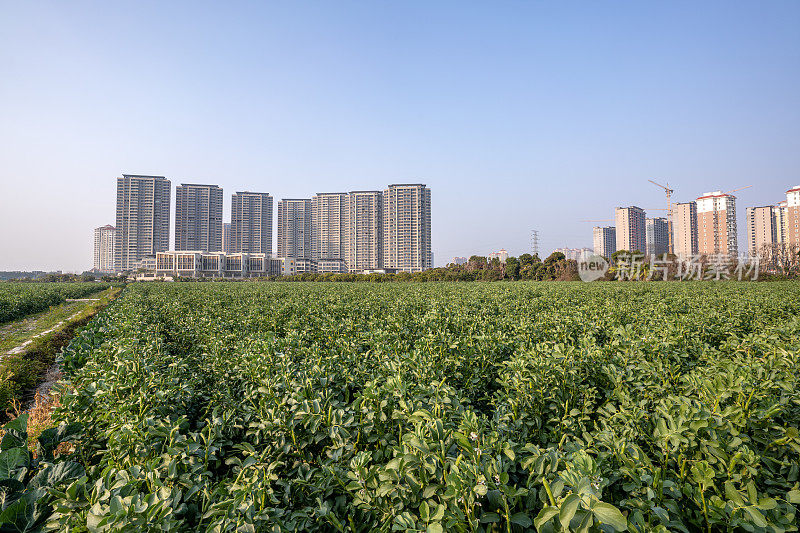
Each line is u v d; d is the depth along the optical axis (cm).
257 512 335
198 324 1403
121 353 759
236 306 2027
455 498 309
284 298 2730
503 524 334
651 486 329
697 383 499
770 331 870
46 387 1237
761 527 288
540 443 532
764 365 568
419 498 351
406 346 802
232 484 383
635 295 2719
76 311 3250
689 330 984
